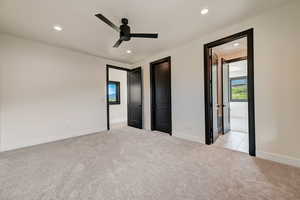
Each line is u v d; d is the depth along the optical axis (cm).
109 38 300
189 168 199
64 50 357
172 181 169
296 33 191
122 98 655
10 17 220
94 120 417
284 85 202
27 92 301
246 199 137
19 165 212
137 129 457
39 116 317
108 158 236
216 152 256
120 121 635
